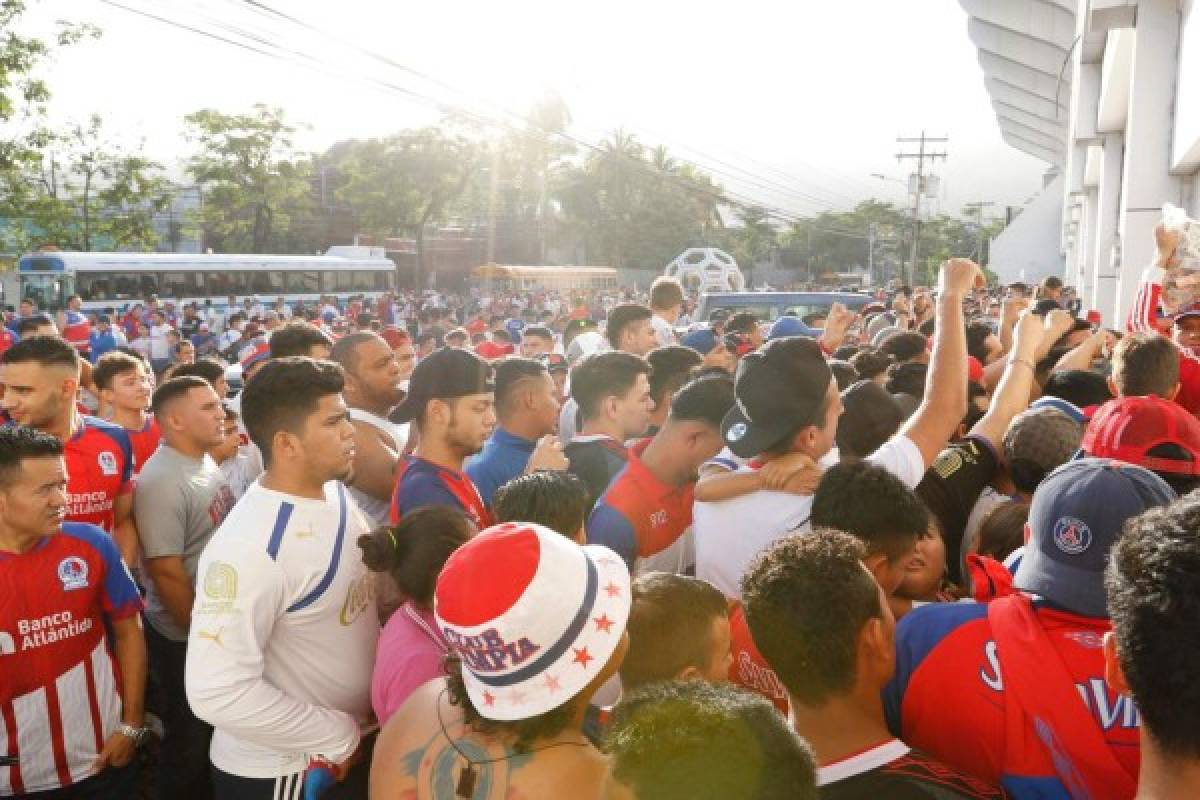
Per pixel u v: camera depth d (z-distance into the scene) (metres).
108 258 28.30
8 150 22.41
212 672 2.36
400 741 1.90
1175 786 1.10
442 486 3.22
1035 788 1.70
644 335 6.16
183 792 3.67
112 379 4.88
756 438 2.55
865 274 110.25
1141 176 10.87
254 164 54.91
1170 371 3.26
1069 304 17.20
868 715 1.70
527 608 1.63
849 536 1.83
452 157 62.62
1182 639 1.07
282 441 2.53
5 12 19.77
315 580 2.53
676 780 1.12
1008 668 1.75
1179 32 10.44
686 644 1.97
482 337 15.10
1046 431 2.82
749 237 111.19
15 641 2.85
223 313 29.89
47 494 2.84
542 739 1.70
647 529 3.15
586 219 75.06
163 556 3.71
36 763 2.92
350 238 71.06
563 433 5.61
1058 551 1.79
